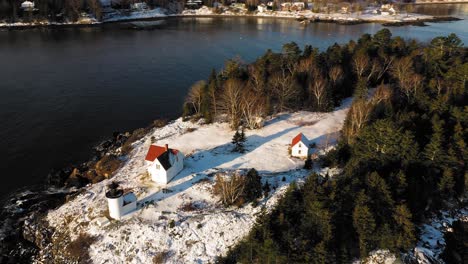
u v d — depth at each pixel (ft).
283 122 278.67
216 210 183.11
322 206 148.97
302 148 229.86
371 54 342.23
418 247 153.17
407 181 171.63
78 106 328.49
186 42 563.48
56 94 352.28
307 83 304.71
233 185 185.98
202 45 544.21
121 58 471.62
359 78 307.58
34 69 420.77
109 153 253.65
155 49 517.96
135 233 171.12
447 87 248.52
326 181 165.89
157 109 327.88
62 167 239.50
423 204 172.86
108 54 489.26
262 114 282.77
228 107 276.62
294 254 144.25
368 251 150.20
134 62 456.04
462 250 148.15
